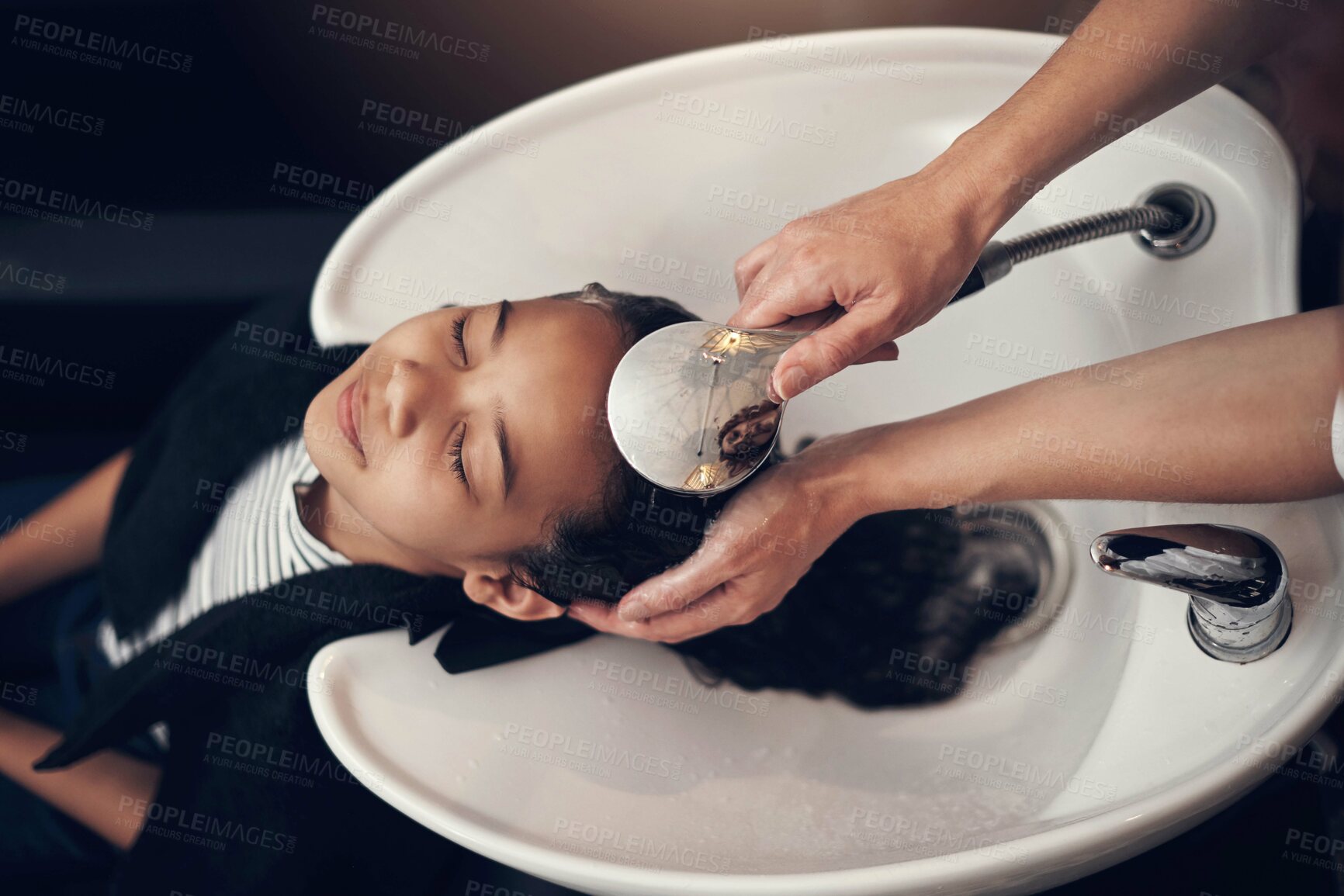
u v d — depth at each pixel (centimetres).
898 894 49
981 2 110
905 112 72
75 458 102
